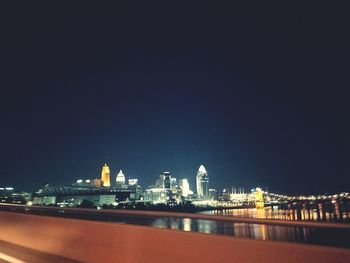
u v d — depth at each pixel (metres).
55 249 13.66
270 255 7.01
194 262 8.53
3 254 14.04
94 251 11.79
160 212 10.99
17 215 17.02
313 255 6.39
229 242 7.82
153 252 9.69
